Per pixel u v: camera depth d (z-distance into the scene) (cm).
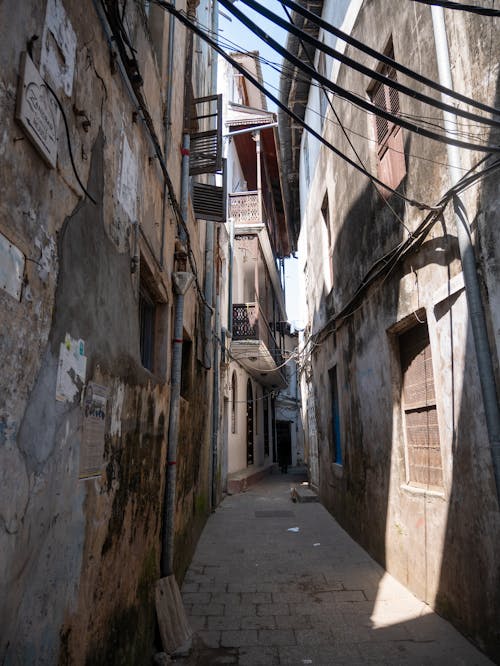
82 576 211
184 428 550
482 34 363
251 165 1811
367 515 657
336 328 865
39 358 169
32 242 165
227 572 577
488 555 350
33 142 166
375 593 498
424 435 498
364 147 657
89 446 221
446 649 367
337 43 815
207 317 875
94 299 231
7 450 146
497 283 341
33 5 172
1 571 141
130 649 291
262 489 1416
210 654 371
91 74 235
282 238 2383
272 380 1997
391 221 558
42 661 168
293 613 450
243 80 1778
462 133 385
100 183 245
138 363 322
